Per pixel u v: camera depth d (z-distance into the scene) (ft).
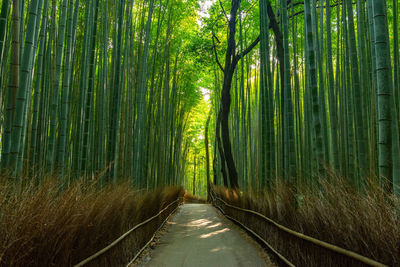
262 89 21.26
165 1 27.43
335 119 14.89
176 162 54.80
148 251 15.02
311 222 9.12
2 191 5.88
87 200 8.85
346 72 17.04
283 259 11.14
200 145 79.71
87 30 15.70
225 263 12.67
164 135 36.68
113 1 20.27
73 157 15.28
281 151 18.40
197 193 120.37
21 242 5.16
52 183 7.76
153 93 27.66
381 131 8.24
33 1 9.19
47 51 15.20
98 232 8.70
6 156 8.44
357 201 7.25
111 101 18.31
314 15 17.26
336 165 14.42
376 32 8.45
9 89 8.64
